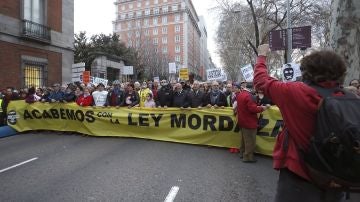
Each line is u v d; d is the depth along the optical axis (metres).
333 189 2.30
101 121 11.94
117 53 46.66
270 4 33.16
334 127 2.08
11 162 8.17
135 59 49.88
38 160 8.33
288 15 21.05
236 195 5.81
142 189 6.07
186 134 10.46
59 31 25.03
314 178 2.28
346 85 7.41
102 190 6.01
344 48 7.44
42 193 5.89
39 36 22.59
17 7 21.14
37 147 10.03
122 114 11.62
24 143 10.78
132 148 9.75
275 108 8.83
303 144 2.33
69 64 26.28
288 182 2.44
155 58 63.62
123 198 5.62
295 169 2.36
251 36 40.19
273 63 46.50
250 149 8.15
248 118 8.05
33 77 22.66
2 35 19.95
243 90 8.23
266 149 8.87
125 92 12.38
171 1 116.25
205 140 10.12
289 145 2.44
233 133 9.68
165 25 117.06
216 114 9.95
